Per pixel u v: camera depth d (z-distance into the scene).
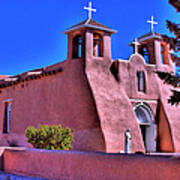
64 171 7.83
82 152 7.48
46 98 21.94
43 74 22.39
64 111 20.16
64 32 21.75
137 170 5.90
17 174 9.51
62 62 21.61
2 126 26.14
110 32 21.80
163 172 5.42
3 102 26.94
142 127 23.00
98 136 17.98
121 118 19.42
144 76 22.53
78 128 18.98
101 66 20.75
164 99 22.95
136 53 22.66
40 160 8.76
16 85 25.62
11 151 10.04
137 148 19.38
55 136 13.23
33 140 13.41
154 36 23.81
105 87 19.98
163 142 21.72
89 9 21.56
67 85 20.45
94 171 6.91
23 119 23.75
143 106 22.02
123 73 21.39
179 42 5.77
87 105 18.94
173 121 22.22
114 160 6.46
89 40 20.61
